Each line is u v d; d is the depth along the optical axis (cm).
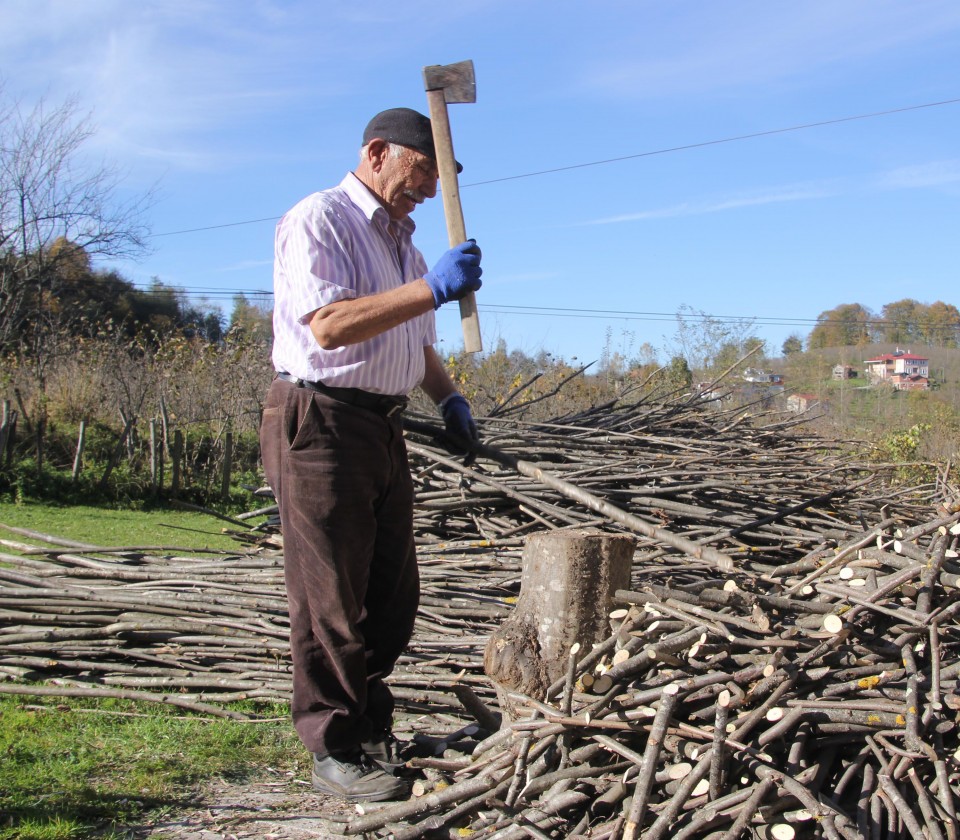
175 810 303
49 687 431
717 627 259
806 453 668
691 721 254
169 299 3922
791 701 254
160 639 460
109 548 537
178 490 1447
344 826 281
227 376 1734
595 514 513
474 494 542
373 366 299
